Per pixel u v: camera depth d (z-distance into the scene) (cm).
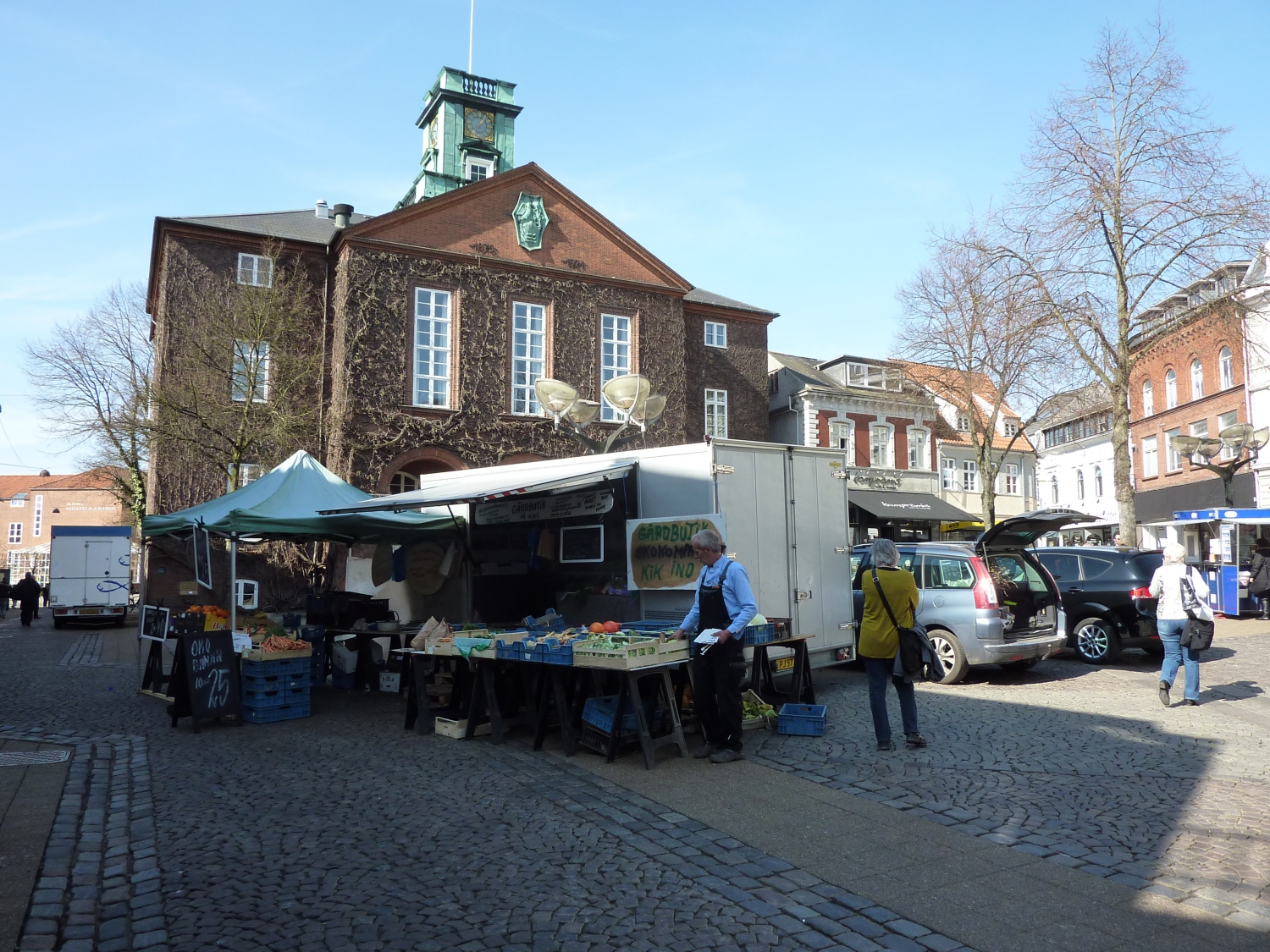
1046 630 1175
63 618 2625
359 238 2317
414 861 505
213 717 898
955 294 2378
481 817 584
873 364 4000
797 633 1009
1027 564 1205
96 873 491
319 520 1134
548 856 509
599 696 798
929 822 559
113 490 3409
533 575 1166
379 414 2295
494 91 3534
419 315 2403
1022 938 397
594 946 396
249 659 945
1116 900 436
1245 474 3209
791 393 3822
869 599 758
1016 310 2030
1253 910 422
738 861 496
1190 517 2286
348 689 1184
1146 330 2006
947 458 4253
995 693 1036
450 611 1329
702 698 744
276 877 482
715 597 734
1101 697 992
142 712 1015
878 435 3884
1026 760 709
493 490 991
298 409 2244
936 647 1129
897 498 2922
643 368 2716
